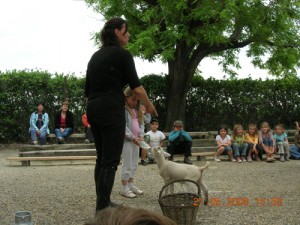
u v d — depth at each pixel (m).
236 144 11.06
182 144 10.68
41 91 14.73
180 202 4.48
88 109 4.04
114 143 3.94
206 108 15.96
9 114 14.62
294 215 5.09
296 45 13.70
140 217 0.78
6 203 5.68
